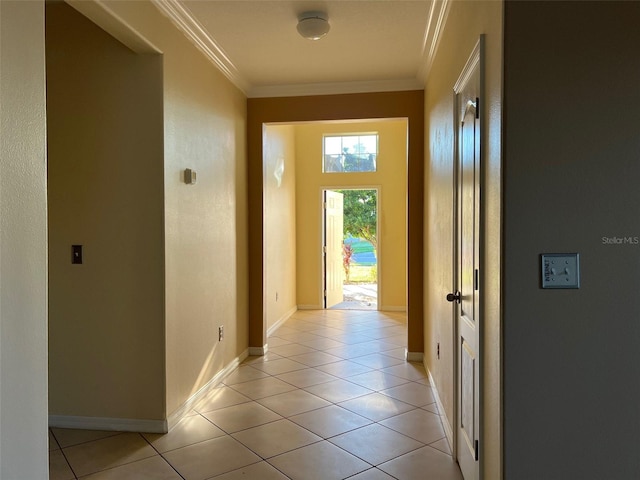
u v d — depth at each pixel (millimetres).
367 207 9727
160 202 2881
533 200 1585
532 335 1596
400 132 7031
